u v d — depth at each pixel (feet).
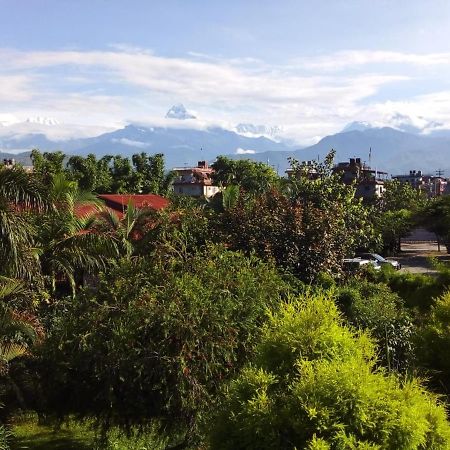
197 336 25.13
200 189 249.34
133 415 27.22
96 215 59.88
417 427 15.06
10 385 32.45
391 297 42.80
